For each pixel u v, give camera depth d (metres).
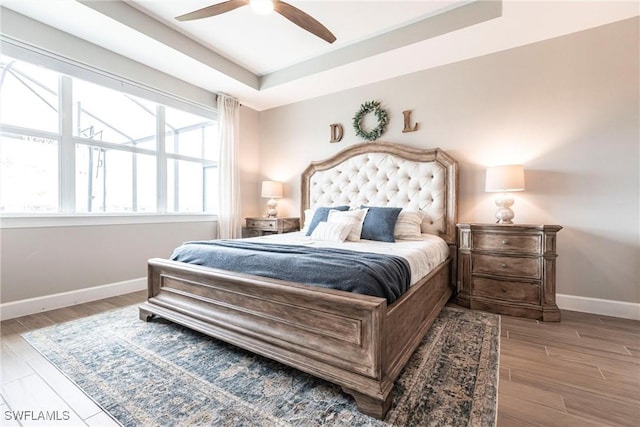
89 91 3.04
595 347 1.98
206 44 3.26
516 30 2.66
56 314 2.57
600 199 2.62
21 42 2.47
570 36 2.72
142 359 1.79
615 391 1.50
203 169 4.25
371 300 1.38
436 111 3.36
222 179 4.16
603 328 2.29
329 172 4.07
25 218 2.56
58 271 2.76
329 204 4.04
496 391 1.49
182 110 3.79
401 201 3.51
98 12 2.43
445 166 3.27
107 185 3.23
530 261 2.55
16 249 2.52
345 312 1.46
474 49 2.98
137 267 3.37
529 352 1.90
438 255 2.72
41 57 2.59
